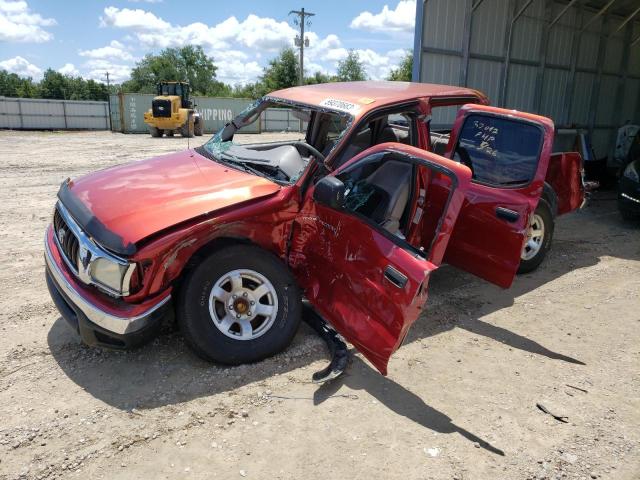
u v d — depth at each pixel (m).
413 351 3.93
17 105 36.19
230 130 4.86
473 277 5.58
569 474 2.71
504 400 3.34
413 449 2.84
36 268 5.34
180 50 86.62
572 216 8.68
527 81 12.27
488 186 4.53
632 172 7.96
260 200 3.50
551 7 12.13
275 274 3.54
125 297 3.13
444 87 5.05
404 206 4.02
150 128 28.47
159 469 2.62
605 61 14.70
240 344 3.49
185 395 3.21
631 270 5.95
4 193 9.50
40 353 3.64
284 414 3.09
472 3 10.22
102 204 3.44
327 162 3.85
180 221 3.20
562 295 5.16
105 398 3.16
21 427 2.87
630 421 3.17
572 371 3.73
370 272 3.35
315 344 3.88
